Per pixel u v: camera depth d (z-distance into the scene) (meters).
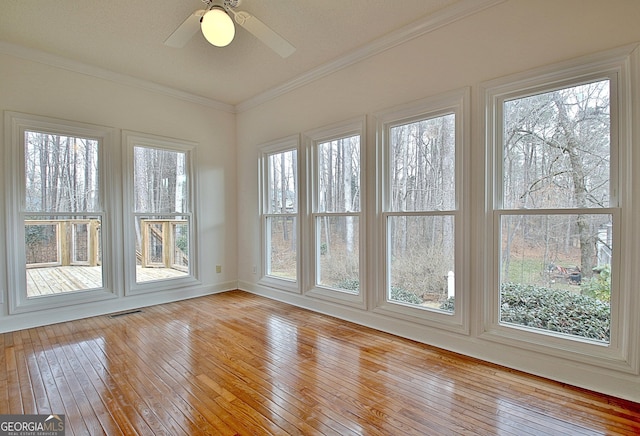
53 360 2.42
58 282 3.31
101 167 3.57
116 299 3.65
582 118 2.06
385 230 3.04
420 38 2.72
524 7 2.20
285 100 3.96
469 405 1.85
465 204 2.50
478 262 2.44
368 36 2.91
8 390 2.01
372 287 3.13
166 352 2.56
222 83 3.91
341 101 3.34
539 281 2.24
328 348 2.64
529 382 2.10
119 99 3.66
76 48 3.07
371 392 1.99
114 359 2.44
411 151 2.89
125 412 1.79
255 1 2.39
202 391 2.00
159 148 4.01
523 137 2.29
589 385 2.00
